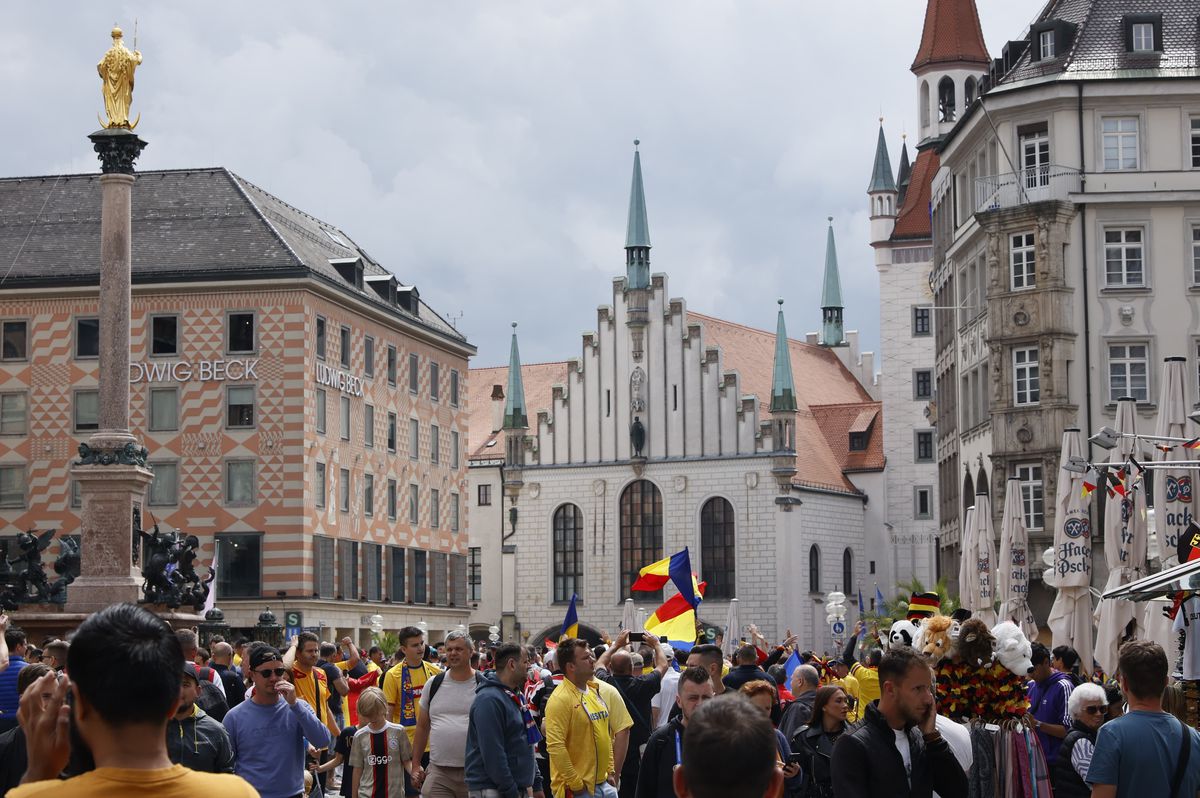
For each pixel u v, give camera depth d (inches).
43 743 288.2
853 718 716.0
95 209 3186.5
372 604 3262.8
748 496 4077.3
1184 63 2506.2
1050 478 2469.2
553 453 4264.3
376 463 3314.5
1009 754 574.6
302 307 2999.5
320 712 821.2
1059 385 2471.7
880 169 4542.3
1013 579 1871.3
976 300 2738.7
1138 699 476.7
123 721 263.7
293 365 2992.1
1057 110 2513.5
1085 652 1622.8
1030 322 2491.4
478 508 4335.6
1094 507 2390.5
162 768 265.9
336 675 1015.0
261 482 2984.7
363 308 3240.7
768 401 4520.2
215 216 3115.2
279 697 642.2
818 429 4483.3
